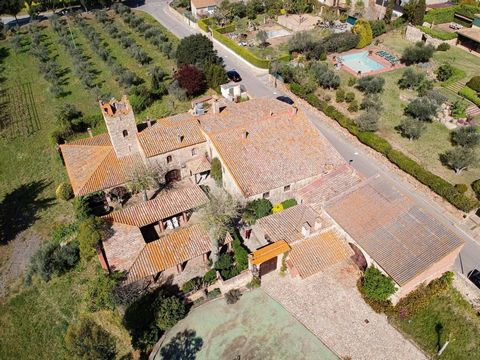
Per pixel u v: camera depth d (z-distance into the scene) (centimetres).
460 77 7156
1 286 4350
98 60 9319
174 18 11825
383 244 3859
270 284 4159
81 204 4850
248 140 4934
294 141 5041
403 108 6681
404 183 5288
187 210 4706
